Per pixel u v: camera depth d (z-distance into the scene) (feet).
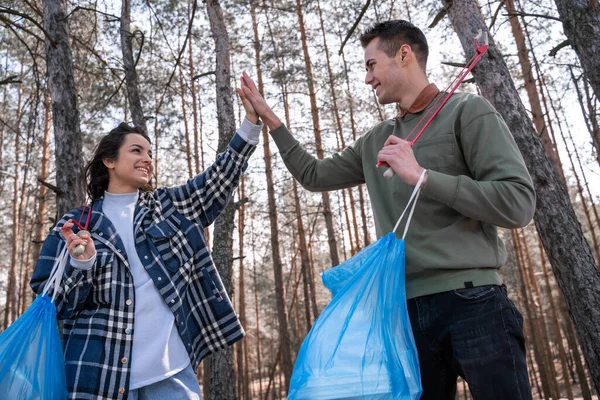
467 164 5.93
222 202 7.25
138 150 7.25
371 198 6.58
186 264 6.72
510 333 5.37
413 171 5.35
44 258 6.42
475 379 5.27
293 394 4.92
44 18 18.56
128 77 21.94
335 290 5.94
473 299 5.44
